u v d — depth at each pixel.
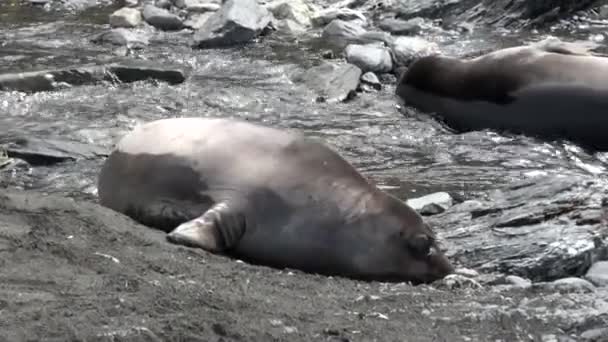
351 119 46.28
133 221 27.23
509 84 45.34
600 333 20.22
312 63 55.66
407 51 57.38
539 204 30.88
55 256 22.16
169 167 28.83
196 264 23.69
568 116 44.03
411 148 42.25
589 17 66.81
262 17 62.62
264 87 50.88
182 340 17.95
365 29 64.62
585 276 26.70
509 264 27.53
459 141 43.41
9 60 54.62
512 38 62.69
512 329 20.42
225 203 27.31
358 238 26.73
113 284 20.44
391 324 20.22
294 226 27.08
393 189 36.53
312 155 28.44
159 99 47.91
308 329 19.28
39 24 64.81
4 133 41.47
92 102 47.16
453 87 47.03
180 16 66.81
